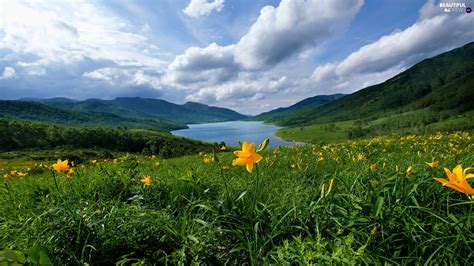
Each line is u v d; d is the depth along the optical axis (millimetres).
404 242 2006
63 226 2328
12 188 4539
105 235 2285
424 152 5984
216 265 2109
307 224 2273
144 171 5598
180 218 2643
